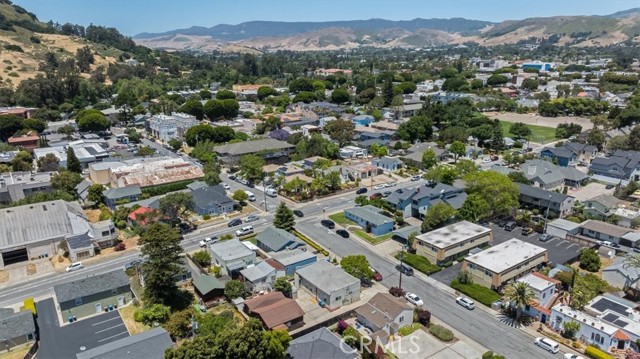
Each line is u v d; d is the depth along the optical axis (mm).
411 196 83438
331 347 44812
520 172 95125
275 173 106375
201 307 54625
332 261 65812
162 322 52281
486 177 81438
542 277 57344
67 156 106875
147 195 90688
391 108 179875
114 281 55531
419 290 59344
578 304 52219
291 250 67562
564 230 72938
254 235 75500
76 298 52562
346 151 124000
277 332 45031
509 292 53031
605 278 59344
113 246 71688
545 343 48000
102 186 90625
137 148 130000
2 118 136250
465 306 55500
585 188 98312
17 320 48969
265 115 178500
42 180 94812
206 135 128875
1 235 66312
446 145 131875
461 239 66812
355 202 88875
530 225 77625
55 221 70812
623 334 46656
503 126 162750
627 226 76500
